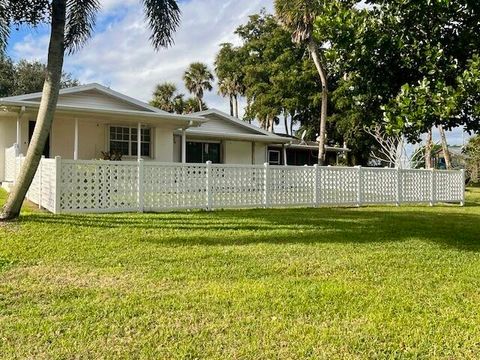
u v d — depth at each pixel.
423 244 6.48
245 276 4.46
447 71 5.24
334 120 29.28
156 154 17.34
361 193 12.64
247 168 10.59
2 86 29.62
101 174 8.73
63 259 5.01
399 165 22.36
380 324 3.20
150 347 2.77
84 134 15.98
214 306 3.52
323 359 2.65
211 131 20.25
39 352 2.68
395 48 5.55
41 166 9.53
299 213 9.91
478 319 3.34
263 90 32.81
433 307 3.60
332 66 6.41
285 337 2.95
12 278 4.22
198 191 9.89
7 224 6.86
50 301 3.59
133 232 6.71
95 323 3.14
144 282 4.17
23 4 8.16
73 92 15.12
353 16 5.55
